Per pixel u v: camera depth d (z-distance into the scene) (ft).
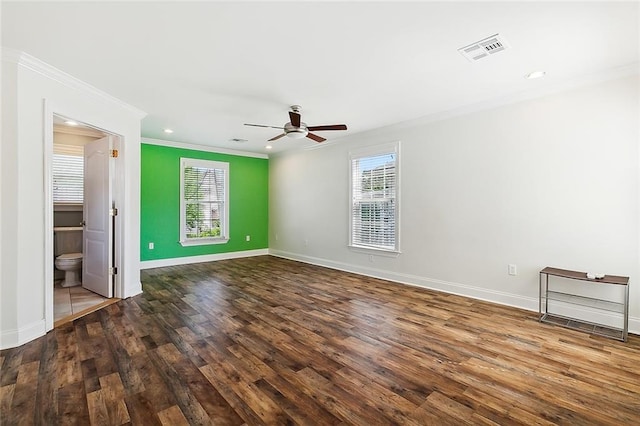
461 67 9.21
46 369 7.19
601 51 8.25
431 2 6.23
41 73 8.95
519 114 11.47
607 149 9.66
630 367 7.39
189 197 20.59
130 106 12.53
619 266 9.53
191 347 8.39
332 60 8.76
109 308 11.55
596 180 9.88
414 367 7.41
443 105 12.69
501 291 12.11
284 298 12.93
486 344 8.63
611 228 9.64
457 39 7.66
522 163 11.44
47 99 9.15
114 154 12.51
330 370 7.26
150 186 18.92
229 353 8.07
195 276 16.93
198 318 10.59
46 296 9.14
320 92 11.19
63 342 8.61
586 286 10.18
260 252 24.20
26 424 5.40
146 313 11.04
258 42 7.80
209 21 6.89
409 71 9.50
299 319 10.53
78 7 6.35
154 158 19.02
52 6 6.31
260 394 6.31
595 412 5.81
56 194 15.66
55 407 5.85
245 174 23.24
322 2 6.23
